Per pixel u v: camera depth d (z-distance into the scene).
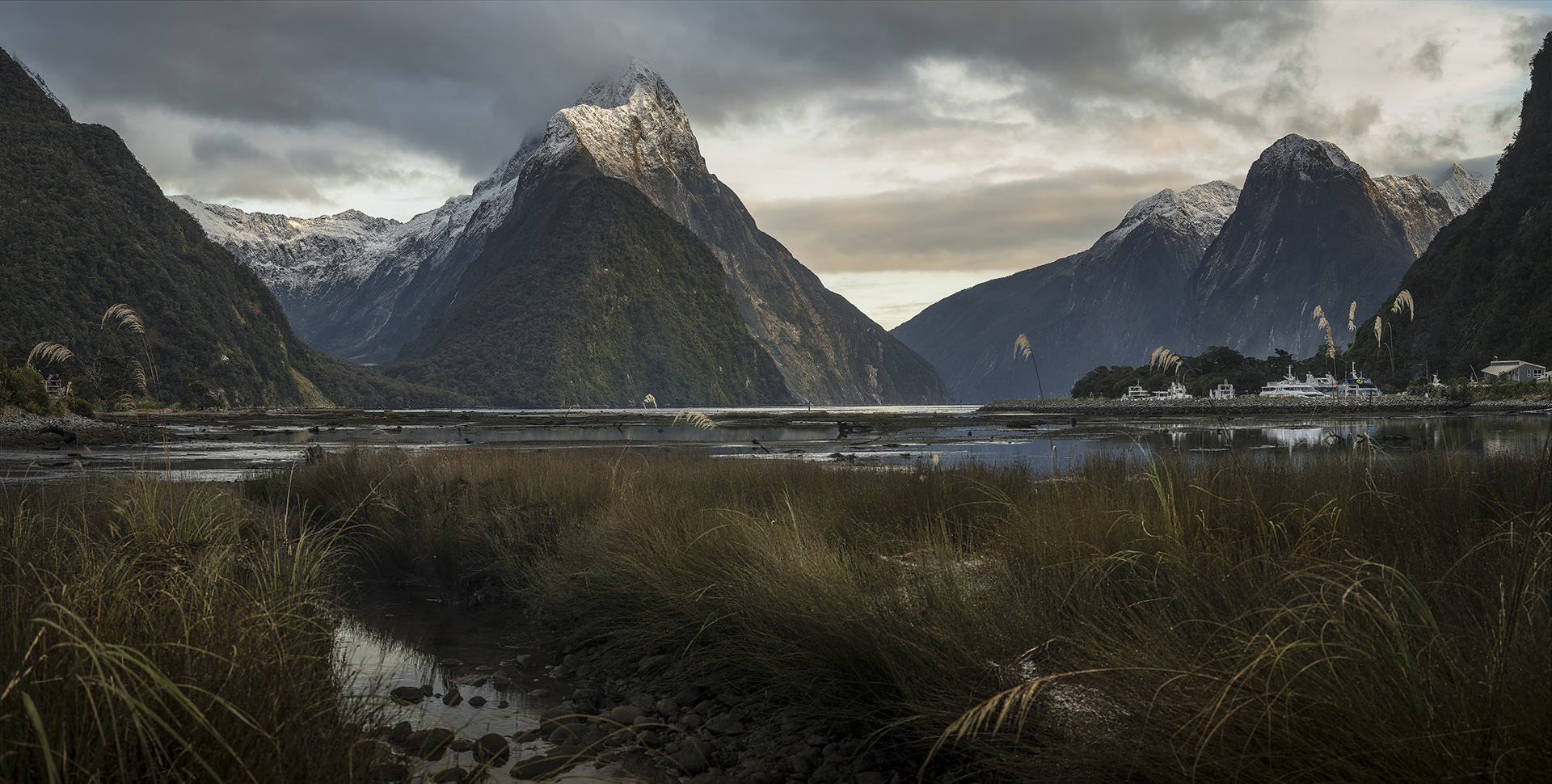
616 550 6.20
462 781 3.35
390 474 10.11
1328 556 3.96
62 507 6.71
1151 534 4.54
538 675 5.23
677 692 4.80
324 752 2.60
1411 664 2.23
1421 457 6.91
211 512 6.07
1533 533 2.76
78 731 2.12
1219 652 2.72
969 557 5.12
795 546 4.94
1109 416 80.56
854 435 45.34
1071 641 3.18
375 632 6.24
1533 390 72.75
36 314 127.50
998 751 3.00
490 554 7.73
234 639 2.92
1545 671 2.07
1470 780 1.96
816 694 4.10
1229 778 2.28
